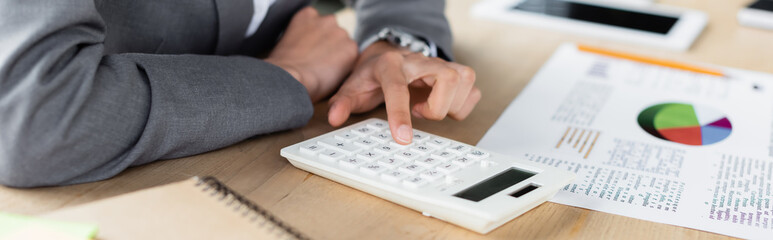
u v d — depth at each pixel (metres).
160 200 0.40
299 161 0.53
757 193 0.54
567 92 0.78
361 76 0.68
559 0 1.17
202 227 0.38
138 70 0.53
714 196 0.53
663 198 0.52
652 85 0.81
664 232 0.47
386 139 0.56
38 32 0.47
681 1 1.21
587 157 0.60
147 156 0.52
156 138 0.52
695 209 0.51
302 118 0.62
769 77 0.85
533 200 0.47
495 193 0.47
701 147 0.63
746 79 0.84
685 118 0.71
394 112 0.58
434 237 0.45
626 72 0.86
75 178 0.49
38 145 0.46
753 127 0.69
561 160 0.59
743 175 0.57
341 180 0.51
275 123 0.59
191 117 0.53
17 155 0.46
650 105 0.74
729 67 0.89
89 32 0.51
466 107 0.67
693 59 0.92
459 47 0.94
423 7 0.84
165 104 0.52
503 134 0.65
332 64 0.73
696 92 0.79
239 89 0.57
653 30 1.02
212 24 0.71
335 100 0.66
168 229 0.38
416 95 0.70
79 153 0.48
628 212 0.50
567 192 0.53
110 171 0.50
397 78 0.63
